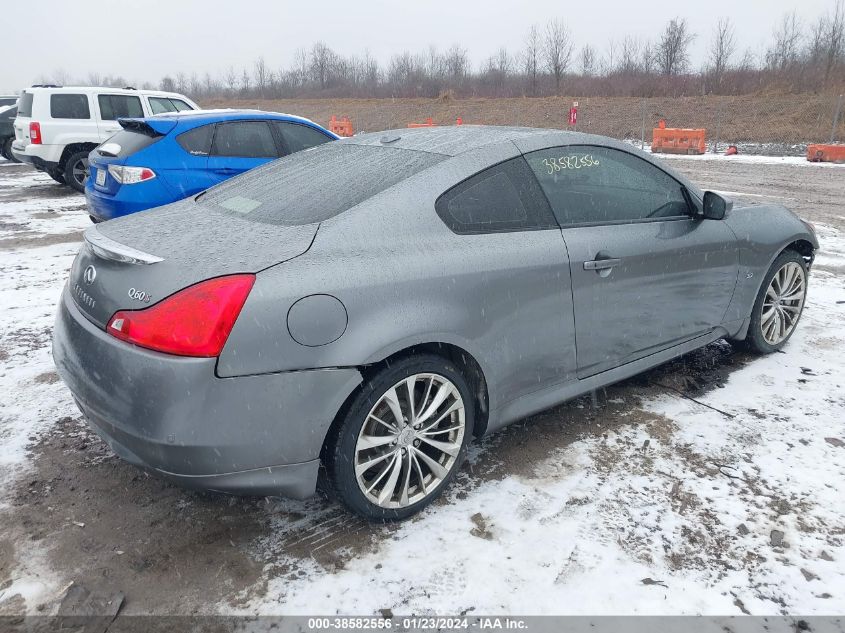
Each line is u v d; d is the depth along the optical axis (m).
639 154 3.51
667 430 3.40
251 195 3.04
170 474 2.26
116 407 2.28
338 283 2.36
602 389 3.89
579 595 2.30
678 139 20.31
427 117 35.06
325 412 2.36
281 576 2.39
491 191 2.89
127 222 2.96
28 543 2.56
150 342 2.20
